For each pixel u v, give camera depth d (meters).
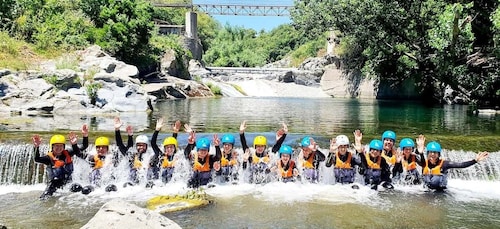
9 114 18.62
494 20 18.34
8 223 7.96
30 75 20.53
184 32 68.31
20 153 11.17
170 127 16.34
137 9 38.19
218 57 97.56
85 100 20.81
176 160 10.63
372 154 10.58
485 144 12.66
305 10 33.84
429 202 9.45
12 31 27.02
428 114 23.14
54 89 20.45
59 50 27.42
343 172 10.74
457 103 32.31
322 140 13.45
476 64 24.19
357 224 8.03
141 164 10.64
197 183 10.43
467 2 21.77
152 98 30.42
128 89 22.83
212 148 12.33
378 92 42.62
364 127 17.25
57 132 13.52
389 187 10.49
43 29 28.06
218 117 20.88
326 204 9.20
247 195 9.77
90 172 10.34
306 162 10.83
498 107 25.44
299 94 49.94
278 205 9.09
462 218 8.45
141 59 38.06
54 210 8.70
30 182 10.95
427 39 24.94
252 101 35.81
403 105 30.89
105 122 17.00
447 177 11.10
